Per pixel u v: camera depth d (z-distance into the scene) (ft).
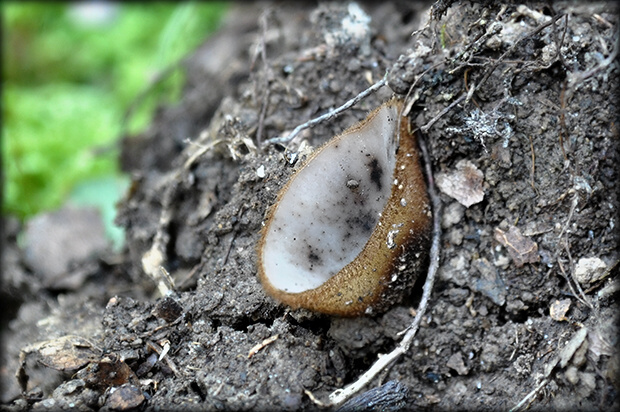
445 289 0.55
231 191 0.59
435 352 0.54
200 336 0.55
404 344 0.54
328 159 0.53
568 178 0.55
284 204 0.53
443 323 0.55
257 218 0.57
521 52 0.55
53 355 0.56
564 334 0.54
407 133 0.55
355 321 0.54
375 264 0.53
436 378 0.54
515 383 0.54
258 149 0.58
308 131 0.58
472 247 0.55
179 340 0.56
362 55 0.60
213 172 0.60
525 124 0.55
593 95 0.55
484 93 0.55
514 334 0.54
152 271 0.60
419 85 0.55
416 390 0.54
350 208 0.53
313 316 0.55
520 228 0.55
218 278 0.56
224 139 0.59
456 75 0.55
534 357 0.54
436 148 0.55
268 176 0.56
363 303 0.53
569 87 0.55
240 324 0.56
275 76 0.60
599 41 0.55
